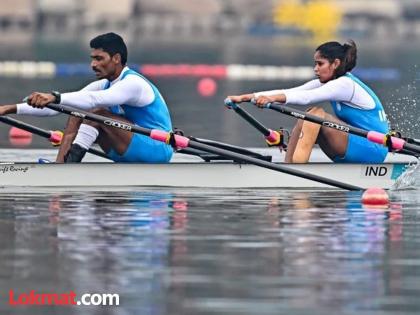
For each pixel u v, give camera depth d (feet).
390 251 132.67
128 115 185.47
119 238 138.92
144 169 183.73
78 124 182.50
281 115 367.86
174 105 390.83
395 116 307.58
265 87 478.18
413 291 114.11
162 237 140.05
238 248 133.80
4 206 162.71
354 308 108.06
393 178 188.24
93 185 182.50
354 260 127.65
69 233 141.79
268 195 177.88
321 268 123.65
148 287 115.03
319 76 189.78
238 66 623.77
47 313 106.83
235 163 185.68
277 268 123.44
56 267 122.72
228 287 115.24
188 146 178.81
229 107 190.29
